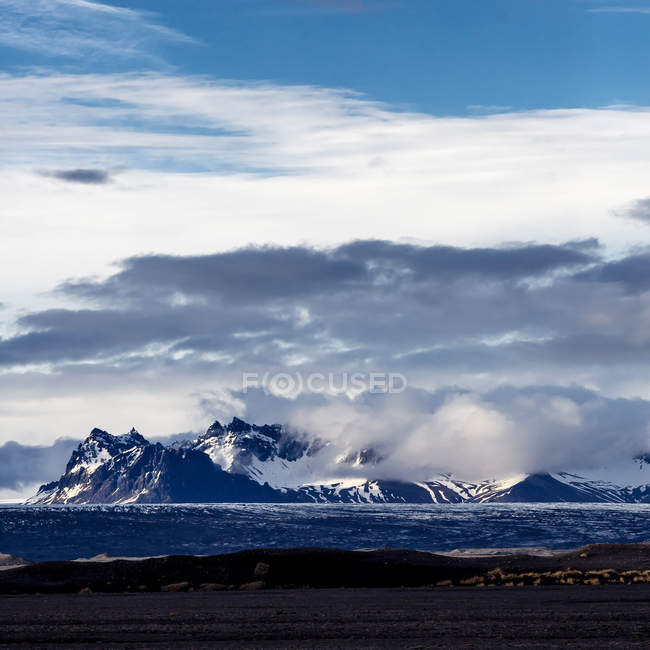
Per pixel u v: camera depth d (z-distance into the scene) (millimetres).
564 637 45656
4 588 94875
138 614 61406
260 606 67938
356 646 42594
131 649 42406
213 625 53438
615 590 81875
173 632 49812
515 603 67438
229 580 102438
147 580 101062
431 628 50469
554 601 68938
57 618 58812
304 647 42375
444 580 103312
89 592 92750
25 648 43156
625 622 52500
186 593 90375
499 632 48094
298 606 67562
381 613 60250
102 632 50094
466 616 57156
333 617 57781
